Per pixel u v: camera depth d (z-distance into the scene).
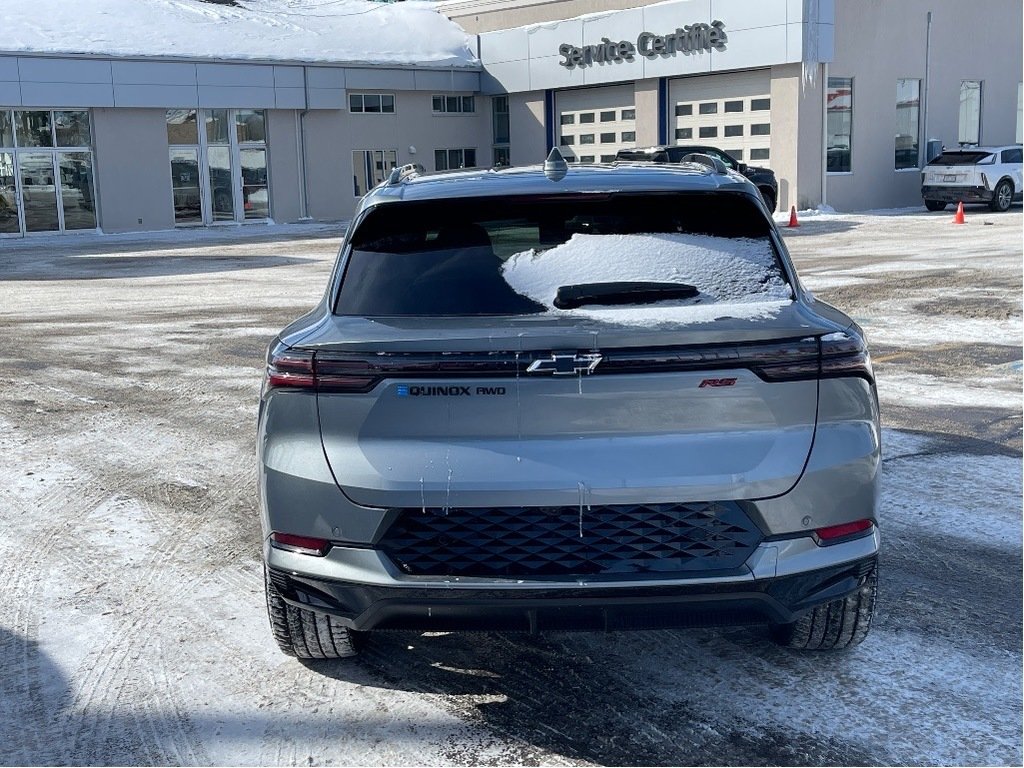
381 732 3.39
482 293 3.36
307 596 3.30
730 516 3.07
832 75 29.28
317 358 3.14
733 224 3.56
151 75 30.98
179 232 31.05
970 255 17.00
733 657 3.85
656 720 3.42
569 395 3.02
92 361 10.23
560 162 3.79
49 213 30.53
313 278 17.52
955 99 32.47
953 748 3.21
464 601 3.08
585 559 3.07
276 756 3.26
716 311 3.22
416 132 36.81
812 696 3.54
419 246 3.54
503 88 36.88
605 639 4.04
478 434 3.06
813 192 29.50
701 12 30.30
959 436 6.77
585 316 3.21
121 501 5.92
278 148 33.94
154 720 3.51
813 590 3.19
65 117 30.41
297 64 33.44
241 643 4.09
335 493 3.13
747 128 30.28
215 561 5.00
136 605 4.49
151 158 31.70
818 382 3.11
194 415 7.92
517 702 3.56
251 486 6.17
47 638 4.17
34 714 3.56
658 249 3.46
